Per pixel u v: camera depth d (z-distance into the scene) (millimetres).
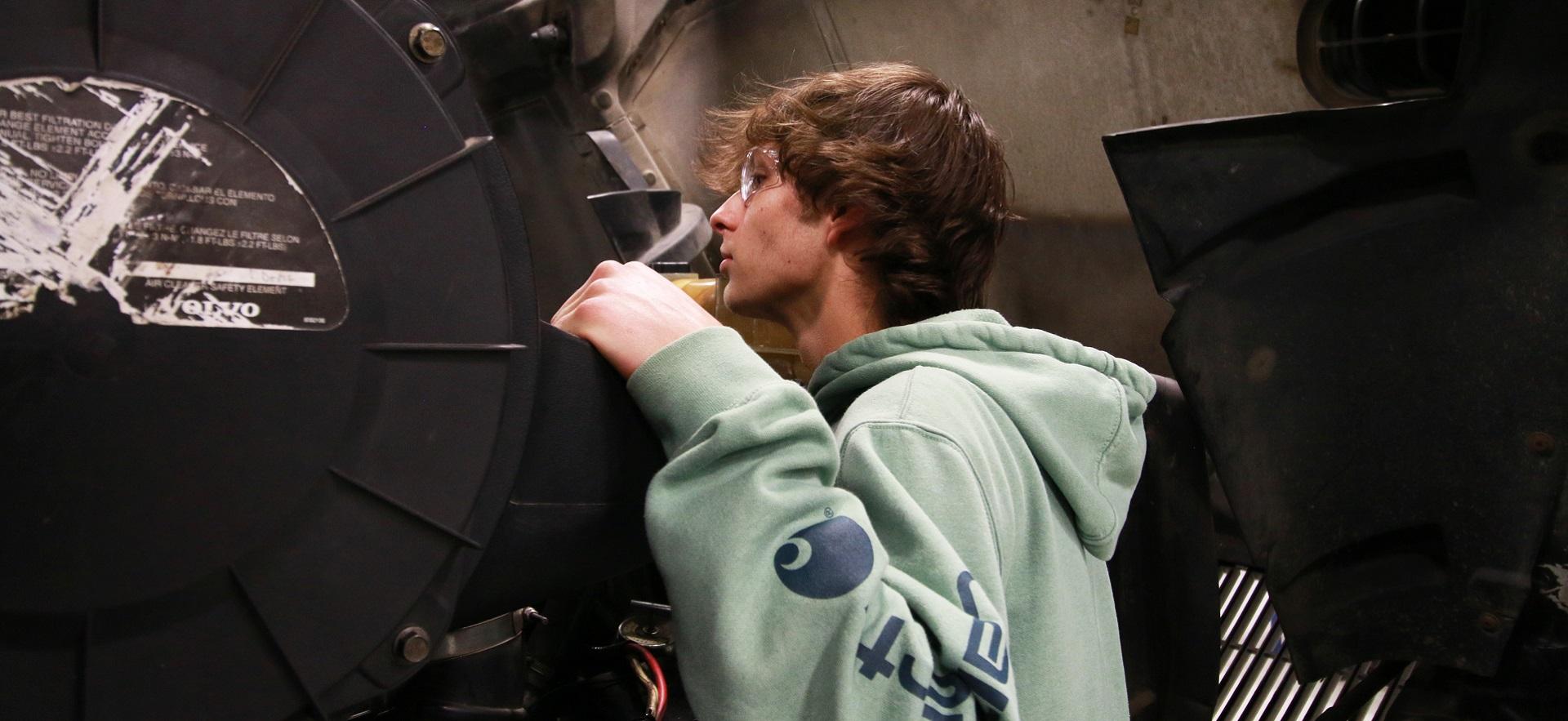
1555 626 1308
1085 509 887
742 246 974
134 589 566
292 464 609
